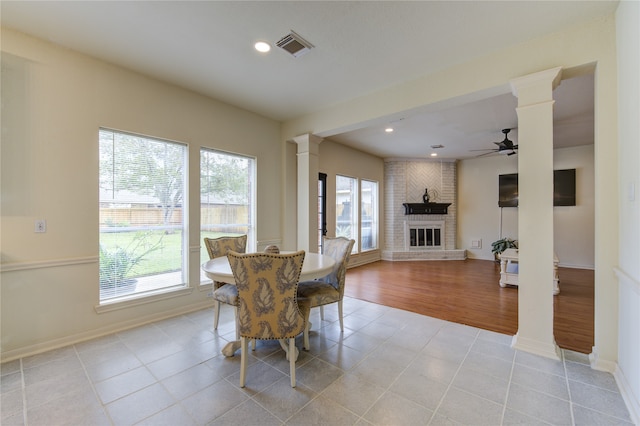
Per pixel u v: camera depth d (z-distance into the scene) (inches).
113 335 102.1
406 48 94.4
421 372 79.0
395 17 79.4
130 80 109.6
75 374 77.6
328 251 116.6
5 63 84.7
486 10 76.3
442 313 126.7
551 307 86.8
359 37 88.6
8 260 85.4
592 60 80.1
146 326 110.2
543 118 86.7
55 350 90.9
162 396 68.5
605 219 78.6
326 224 211.8
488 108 143.0
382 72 110.2
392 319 119.5
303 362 84.5
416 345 95.5
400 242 275.3
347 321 117.3
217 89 126.3
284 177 169.0
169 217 122.9
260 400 67.1
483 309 131.9
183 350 91.5
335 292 102.0
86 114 99.4
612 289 77.9
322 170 209.0
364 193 259.1
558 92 124.6
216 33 87.2
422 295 154.9
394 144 222.2
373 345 95.6
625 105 70.8
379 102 126.7
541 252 87.8
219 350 91.6
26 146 88.2
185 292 125.6
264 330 71.3
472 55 98.3
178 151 125.6
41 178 90.9
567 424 59.5
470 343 96.7
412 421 60.4
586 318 118.2
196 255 129.8
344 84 120.7
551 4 74.2
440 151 246.2
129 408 64.2
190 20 81.1
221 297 97.3
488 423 59.9
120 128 107.0
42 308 91.1
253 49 95.6
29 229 88.8
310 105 144.6
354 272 215.3
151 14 78.5
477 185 276.2
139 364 82.9
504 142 178.7
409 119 160.1
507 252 176.4
